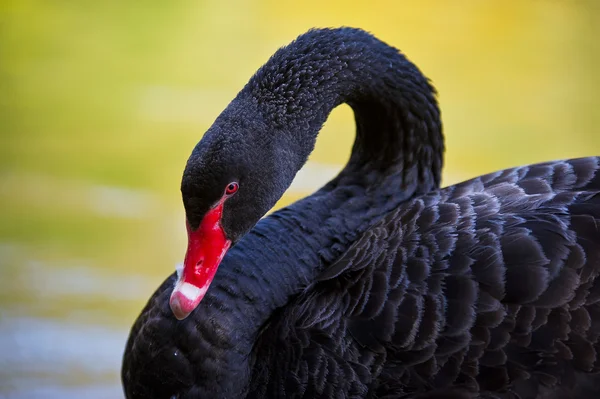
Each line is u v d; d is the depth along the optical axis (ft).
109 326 35.55
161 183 52.42
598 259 16.99
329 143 60.18
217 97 70.23
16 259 41.50
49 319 36.17
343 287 18.98
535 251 17.35
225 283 19.25
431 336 17.66
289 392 18.76
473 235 18.07
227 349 18.92
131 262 41.68
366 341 18.21
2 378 31.30
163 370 19.02
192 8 95.91
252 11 92.48
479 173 54.29
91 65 77.25
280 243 20.17
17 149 56.85
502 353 17.25
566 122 64.03
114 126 62.95
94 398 30.73
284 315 19.39
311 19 88.53
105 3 96.68
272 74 20.36
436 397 17.72
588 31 85.51
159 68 76.59
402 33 83.35
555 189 18.51
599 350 16.75
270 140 19.71
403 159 22.66
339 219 21.33
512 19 88.38
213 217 19.04
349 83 21.81
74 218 47.09
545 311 17.04
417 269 18.13
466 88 70.79
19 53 79.66
